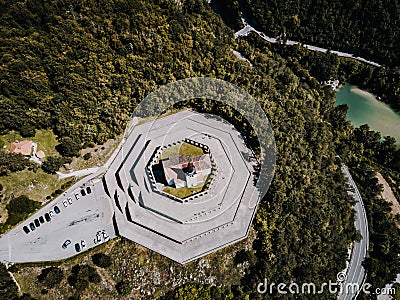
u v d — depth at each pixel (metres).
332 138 125.44
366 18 155.00
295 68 153.50
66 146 105.75
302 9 163.25
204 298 87.62
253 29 177.00
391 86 151.00
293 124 112.44
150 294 88.75
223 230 94.38
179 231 92.62
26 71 107.88
